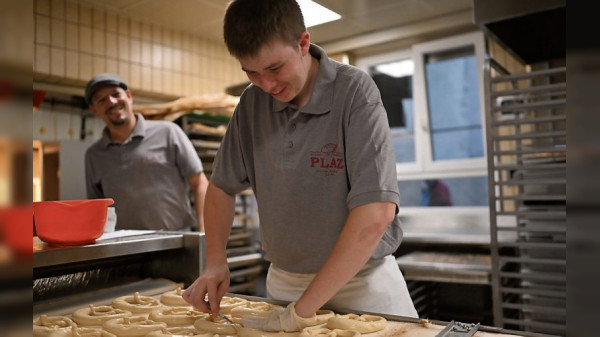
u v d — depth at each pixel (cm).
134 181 227
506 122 213
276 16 88
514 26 220
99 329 105
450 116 335
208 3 279
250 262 268
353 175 101
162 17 305
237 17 90
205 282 110
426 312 283
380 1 276
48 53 267
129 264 146
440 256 286
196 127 270
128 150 229
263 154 122
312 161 113
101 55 290
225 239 125
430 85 340
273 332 97
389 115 368
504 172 301
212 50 361
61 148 262
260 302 121
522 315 232
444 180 352
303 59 98
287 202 117
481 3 212
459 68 329
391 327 98
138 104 324
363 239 92
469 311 287
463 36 317
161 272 147
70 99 288
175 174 234
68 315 117
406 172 346
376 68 369
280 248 122
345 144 110
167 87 327
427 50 331
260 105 123
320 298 93
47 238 113
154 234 142
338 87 110
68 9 276
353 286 121
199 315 114
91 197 238
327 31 329
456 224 320
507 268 245
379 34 328
